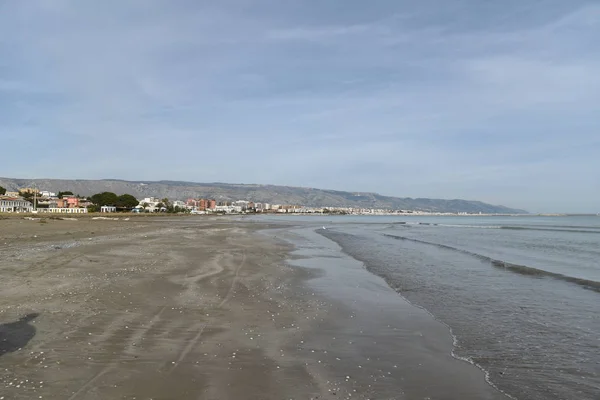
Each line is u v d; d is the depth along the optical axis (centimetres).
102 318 946
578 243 3816
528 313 1135
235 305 1134
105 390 574
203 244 3019
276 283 1518
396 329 965
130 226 5875
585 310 1170
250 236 4122
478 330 969
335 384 634
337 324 991
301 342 838
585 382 678
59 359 685
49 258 1970
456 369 722
